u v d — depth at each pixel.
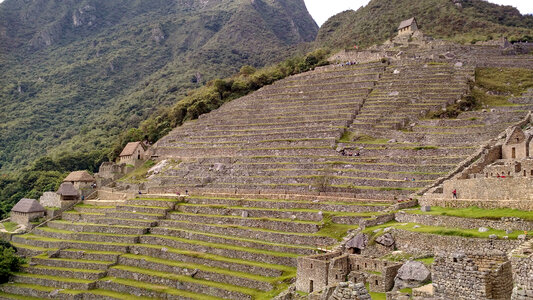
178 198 102.00
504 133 83.88
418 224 60.66
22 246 102.44
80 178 127.25
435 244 54.47
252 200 90.69
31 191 145.62
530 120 89.25
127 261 86.75
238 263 73.12
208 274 74.12
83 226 103.19
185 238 87.62
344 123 113.00
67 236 102.31
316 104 129.88
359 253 62.56
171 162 127.50
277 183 96.31
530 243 32.41
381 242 59.78
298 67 167.00
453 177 74.69
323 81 144.12
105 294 79.44
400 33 180.50
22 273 92.31
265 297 63.78
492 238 49.72
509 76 127.44
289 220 80.38
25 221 115.81
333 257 60.00
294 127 119.19
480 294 24.31
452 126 100.56
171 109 168.00
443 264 26.02
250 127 129.00
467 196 63.69
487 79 127.31
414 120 108.12
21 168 181.62
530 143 72.44
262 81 163.62
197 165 116.75
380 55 153.62
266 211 84.75
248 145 118.06
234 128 132.25
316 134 111.56
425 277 46.06
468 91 118.50
